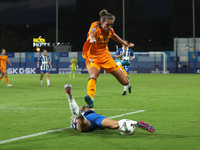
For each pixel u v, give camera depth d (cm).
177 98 1466
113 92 1802
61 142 628
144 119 891
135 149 571
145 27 8012
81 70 5578
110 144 608
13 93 1781
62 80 3203
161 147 583
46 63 2352
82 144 610
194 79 3269
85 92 1805
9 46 8319
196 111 1048
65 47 6266
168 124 812
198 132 713
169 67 5553
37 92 1842
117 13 7969
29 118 928
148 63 5591
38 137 673
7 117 946
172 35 7931
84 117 694
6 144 612
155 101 1349
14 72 5656
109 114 990
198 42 6081
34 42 7794
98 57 883
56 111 1074
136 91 1856
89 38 828
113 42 7519
